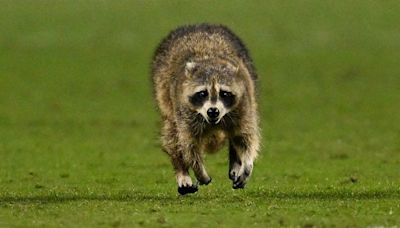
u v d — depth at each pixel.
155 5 116.94
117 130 65.69
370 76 90.38
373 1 116.69
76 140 61.06
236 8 114.81
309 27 108.06
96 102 79.06
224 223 28.89
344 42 103.06
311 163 50.09
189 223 28.89
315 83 87.19
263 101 78.81
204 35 35.12
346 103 78.06
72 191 38.78
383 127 66.56
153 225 28.55
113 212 30.88
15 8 115.75
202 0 117.94
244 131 33.78
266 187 39.09
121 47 102.44
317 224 28.58
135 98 81.19
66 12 114.44
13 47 101.00
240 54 35.38
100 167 49.19
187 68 33.09
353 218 29.61
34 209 31.69
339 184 40.50
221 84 32.75
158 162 50.69
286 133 63.47
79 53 99.88
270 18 111.19
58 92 83.38
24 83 87.00
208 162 49.47
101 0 118.69
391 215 30.22
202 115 32.91
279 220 29.06
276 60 96.44
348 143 58.84
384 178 43.09
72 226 28.52
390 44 102.50
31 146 58.03
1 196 36.75
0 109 74.94
